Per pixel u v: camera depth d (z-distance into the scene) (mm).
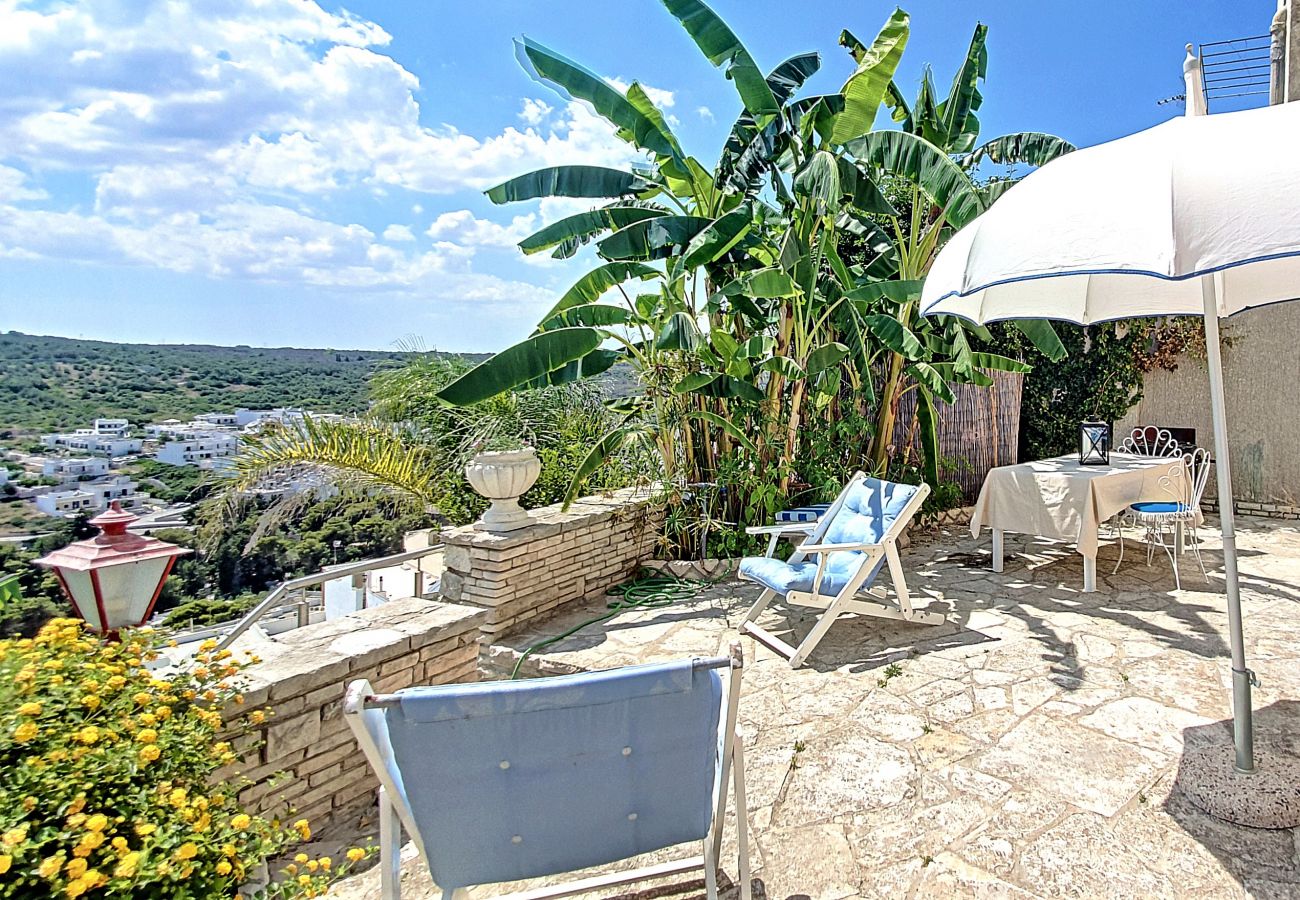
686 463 6102
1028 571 5824
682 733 1814
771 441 5891
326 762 2914
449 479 6641
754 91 5258
